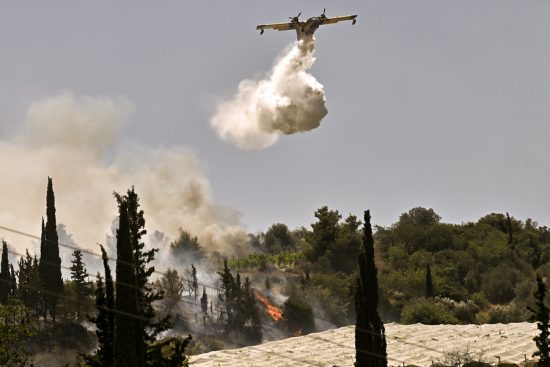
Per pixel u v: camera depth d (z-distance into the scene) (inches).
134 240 3922.2
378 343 4655.5
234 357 6604.3
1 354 3843.5
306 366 6176.2
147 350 3587.6
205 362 6446.9
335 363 6240.2
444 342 6830.7
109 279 3518.7
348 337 7386.8
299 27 6304.1
